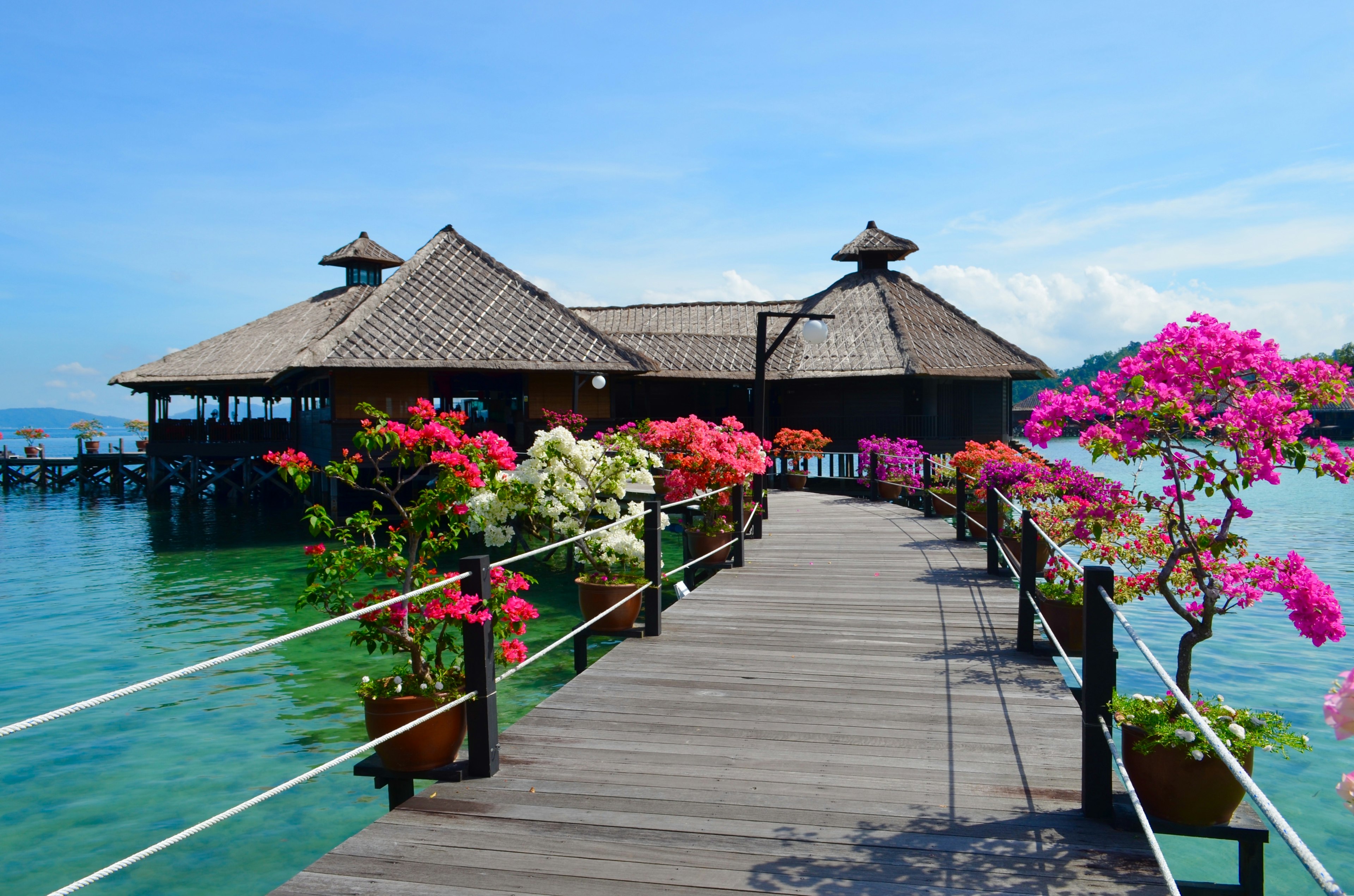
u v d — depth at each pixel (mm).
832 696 6059
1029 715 5637
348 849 3865
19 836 6203
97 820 6453
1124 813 4051
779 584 10266
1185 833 4035
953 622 8328
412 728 4609
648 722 5559
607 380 24891
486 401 26234
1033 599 6875
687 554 12492
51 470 43875
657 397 28984
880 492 20969
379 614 5133
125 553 20656
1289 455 5547
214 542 22406
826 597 9539
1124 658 10852
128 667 10648
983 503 14141
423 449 5734
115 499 37031
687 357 28750
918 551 12781
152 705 8992
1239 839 4016
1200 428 5906
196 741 7980
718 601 9367
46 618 13367
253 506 32250
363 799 6762
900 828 4039
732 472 12148
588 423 24562
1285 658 10781
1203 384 5840
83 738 8047
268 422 33406
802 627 8172
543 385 24109
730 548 11969
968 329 29891
